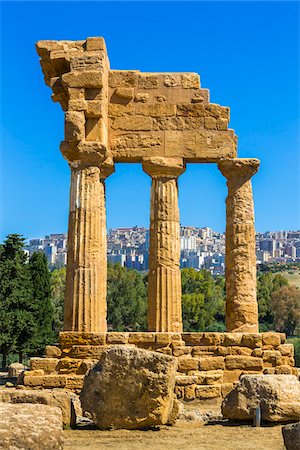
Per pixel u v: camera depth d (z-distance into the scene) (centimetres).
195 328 9238
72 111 2806
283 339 2673
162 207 2961
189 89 3045
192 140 3011
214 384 2494
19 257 6538
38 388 2478
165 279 2908
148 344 2606
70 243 2825
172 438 1703
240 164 2988
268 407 1889
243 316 2911
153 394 1805
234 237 2973
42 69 3052
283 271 17875
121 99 3034
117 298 9250
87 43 2895
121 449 1559
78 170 2844
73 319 2747
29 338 6266
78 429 1823
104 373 1820
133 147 3000
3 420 1326
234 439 1689
